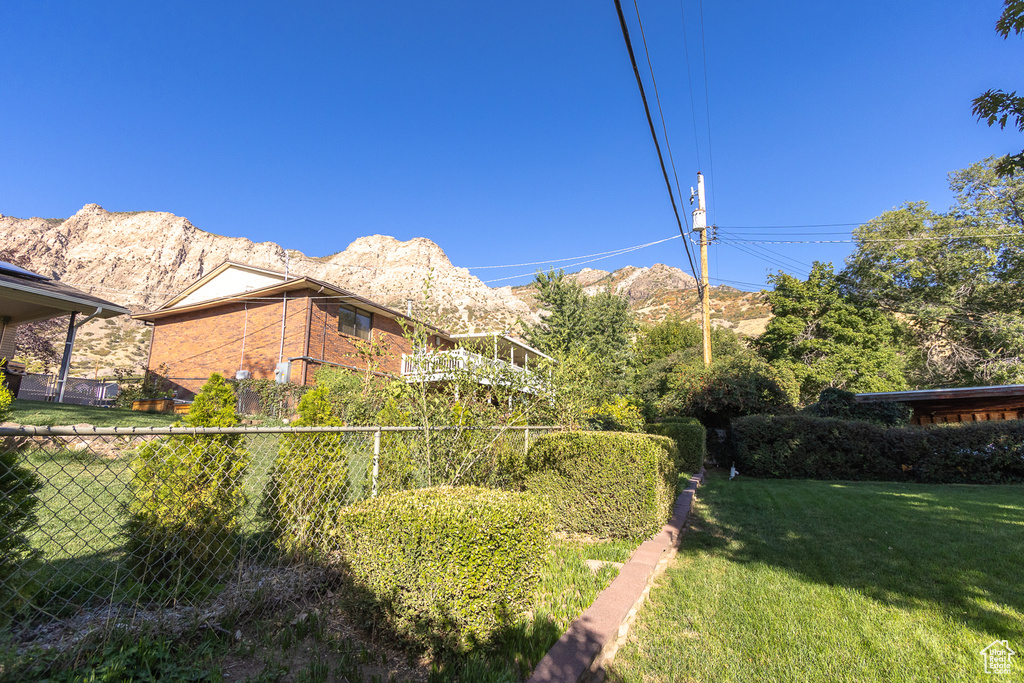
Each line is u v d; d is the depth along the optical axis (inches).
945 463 466.3
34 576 113.9
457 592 105.6
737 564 198.7
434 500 124.0
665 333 1391.5
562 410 294.8
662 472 237.3
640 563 177.5
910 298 1063.0
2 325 706.8
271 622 119.1
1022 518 267.0
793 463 513.7
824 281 1114.7
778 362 1063.6
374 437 165.5
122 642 101.7
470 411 195.6
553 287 957.2
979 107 168.9
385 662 107.1
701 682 111.8
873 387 1020.5
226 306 856.9
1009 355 984.9
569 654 108.0
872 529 248.8
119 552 149.0
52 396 687.1
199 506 128.7
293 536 144.6
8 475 107.0
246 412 696.4
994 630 133.0
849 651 124.7
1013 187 941.8
